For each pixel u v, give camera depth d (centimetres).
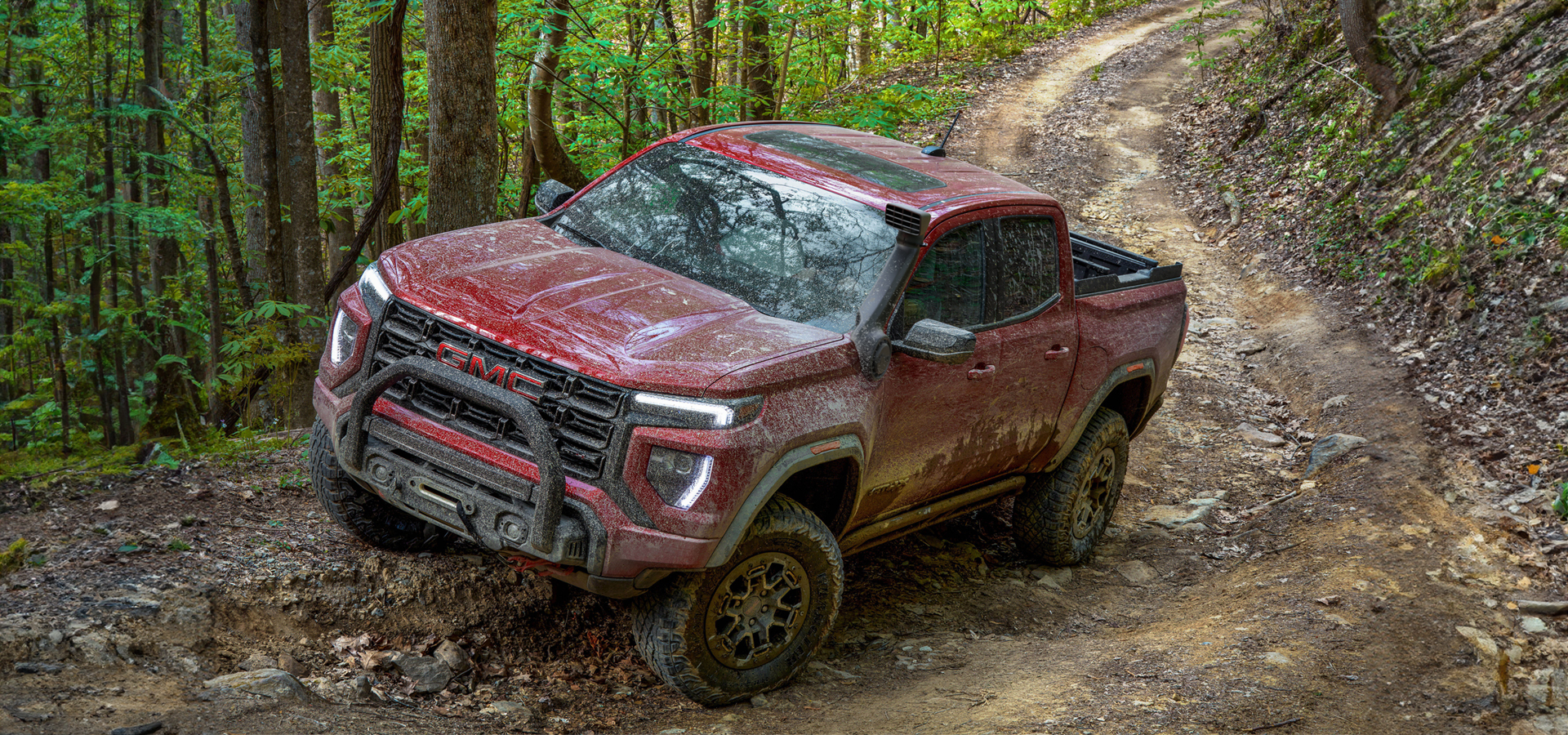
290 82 902
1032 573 602
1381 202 1210
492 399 336
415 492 358
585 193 484
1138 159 1892
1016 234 482
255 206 1253
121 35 1229
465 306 363
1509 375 812
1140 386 602
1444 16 1409
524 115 1163
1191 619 543
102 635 329
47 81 1199
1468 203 1057
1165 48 2928
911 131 2036
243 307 808
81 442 555
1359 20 1421
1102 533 627
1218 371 982
